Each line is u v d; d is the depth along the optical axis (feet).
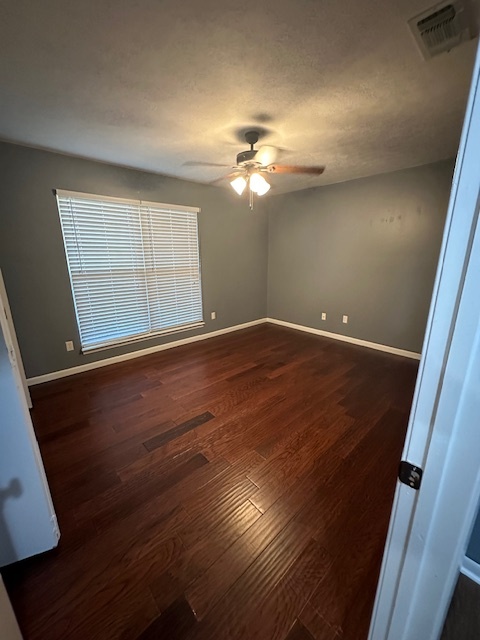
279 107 6.19
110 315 10.99
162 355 12.15
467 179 1.35
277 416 7.61
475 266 1.39
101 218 10.14
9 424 3.56
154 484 5.44
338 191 13.00
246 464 5.93
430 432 1.70
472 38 4.21
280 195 15.34
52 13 3.69
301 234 14.87
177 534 4.48
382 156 9.46
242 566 4.02
